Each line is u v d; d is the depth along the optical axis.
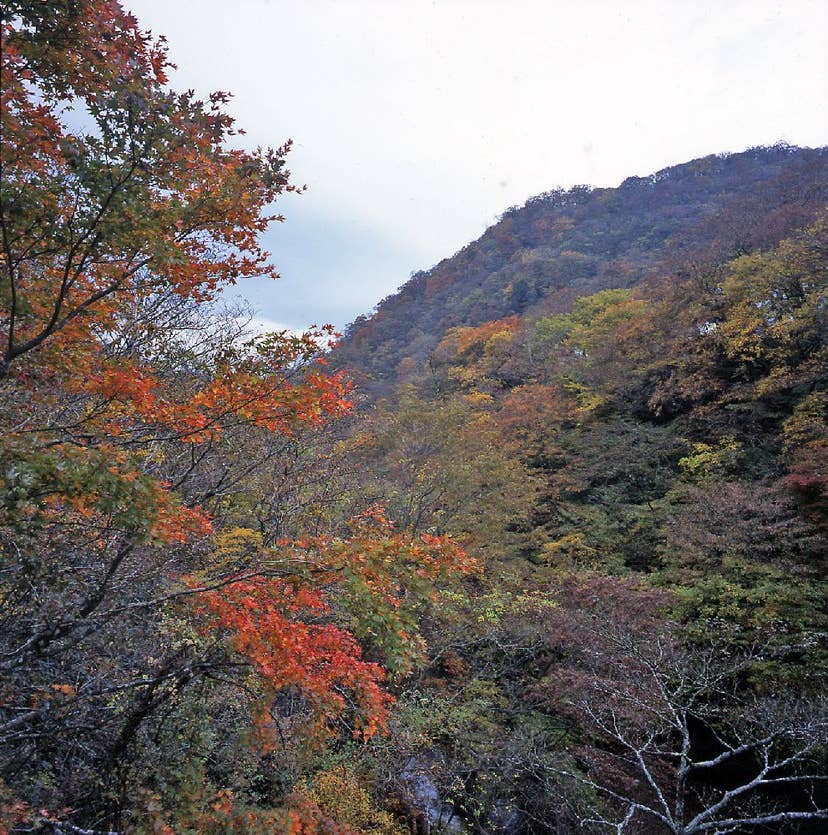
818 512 12.43
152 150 3.46
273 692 4.44
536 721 10.34
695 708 10.18
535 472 21.27
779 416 17.41
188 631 5.50
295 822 4.81
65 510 4.33
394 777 8.12
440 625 11.24
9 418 4.02
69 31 3.14
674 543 13.84
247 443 7.96
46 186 3.31
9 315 4.04
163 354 6.00
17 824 4.08
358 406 19.77
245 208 4.04
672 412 21.44
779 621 10.48
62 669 4.81
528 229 75.31
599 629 10.82
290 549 4.46
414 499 14.12
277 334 4.30
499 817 9.44
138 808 4.78
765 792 10.71
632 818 8.93
